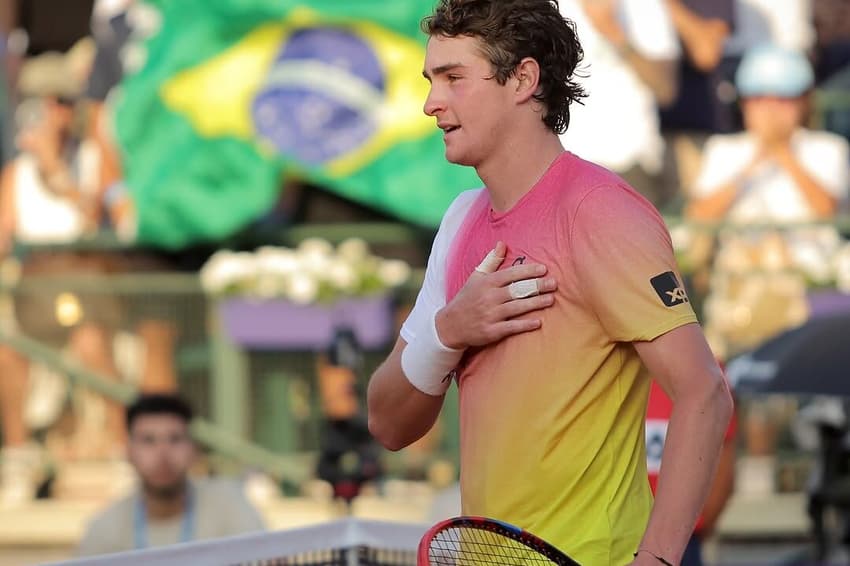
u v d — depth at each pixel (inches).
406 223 1017.5
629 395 319.3
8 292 1012.5
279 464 983.0
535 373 314.8
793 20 1071.6
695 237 1007.6
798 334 779.4
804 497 997.2
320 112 992.2
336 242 1019.9
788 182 1047.0
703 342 307.1
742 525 979.9
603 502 315.0
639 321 305.3
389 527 435.2
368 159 992.9
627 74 997.8
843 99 1115.3
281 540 411.8
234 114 997.8
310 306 973.2
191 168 1005.2
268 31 997.8
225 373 986.1
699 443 300.0
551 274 313.9
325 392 967.6
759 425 1007.0
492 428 319.3
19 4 1049.5
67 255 1021.8
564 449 314.2
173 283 997.2
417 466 970.1
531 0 317.7
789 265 1008.9
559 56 320.8
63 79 1043.9
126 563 375.2
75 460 1009.5
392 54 991.0
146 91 1010.1
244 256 997.2
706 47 1031.0
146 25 1023.0
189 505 668.7
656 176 1021.8
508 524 302.5
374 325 971.9
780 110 1051.9
